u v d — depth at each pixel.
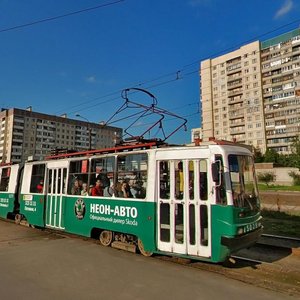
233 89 94.06
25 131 102.25
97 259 8.43
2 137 103.88
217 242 7.45
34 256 8.71
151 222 8.59
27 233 12.57
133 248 9.16
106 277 6.94
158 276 7.05
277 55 86.00
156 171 8.71
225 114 95.56
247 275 7.36
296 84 82.69
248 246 7.79
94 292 6.02
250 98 90.31
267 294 6.11
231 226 7.36
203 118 100.19
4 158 101.81
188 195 8.04
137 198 9.05
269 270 7.78
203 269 7.75
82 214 10.76
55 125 108.44
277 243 10.54
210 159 7.86
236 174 7.96
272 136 86.38
